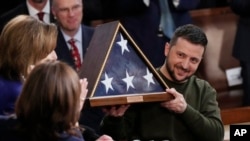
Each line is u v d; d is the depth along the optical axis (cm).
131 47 653
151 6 1134
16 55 661
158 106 694
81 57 952
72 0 935
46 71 531
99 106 625
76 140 541
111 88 630
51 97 524
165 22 1141
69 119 533
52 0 969
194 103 708
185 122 679
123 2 1116
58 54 938
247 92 1189
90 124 871
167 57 703
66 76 532
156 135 689
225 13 1258
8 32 667
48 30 673
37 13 1020
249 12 1180
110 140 624
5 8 1137
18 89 659
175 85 706
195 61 689
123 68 643
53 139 531
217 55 1241
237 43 1205
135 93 640
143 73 651
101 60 638
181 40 688
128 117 693
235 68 1247
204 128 683
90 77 645
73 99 532
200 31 691
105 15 1145
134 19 1127
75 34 952
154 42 1130
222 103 1207
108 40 648
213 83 1232
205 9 1252
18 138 541
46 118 527
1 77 663
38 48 663
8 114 640
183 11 1156
